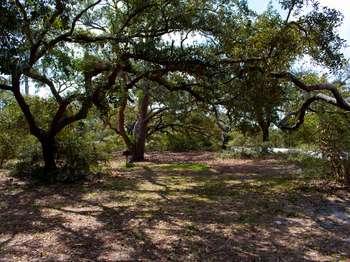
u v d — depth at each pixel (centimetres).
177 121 2920
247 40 1079
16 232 653
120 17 1120
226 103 1188
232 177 1338
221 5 1086
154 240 608
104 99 1143
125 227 684
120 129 2108
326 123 1066
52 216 768
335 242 601
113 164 1900
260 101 1114
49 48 1016
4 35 643
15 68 726
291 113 1560
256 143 2344
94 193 1022
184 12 1034
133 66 1223
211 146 3219
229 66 1091
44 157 1258
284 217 756
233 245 586
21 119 1530
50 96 1442
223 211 808
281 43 1038
